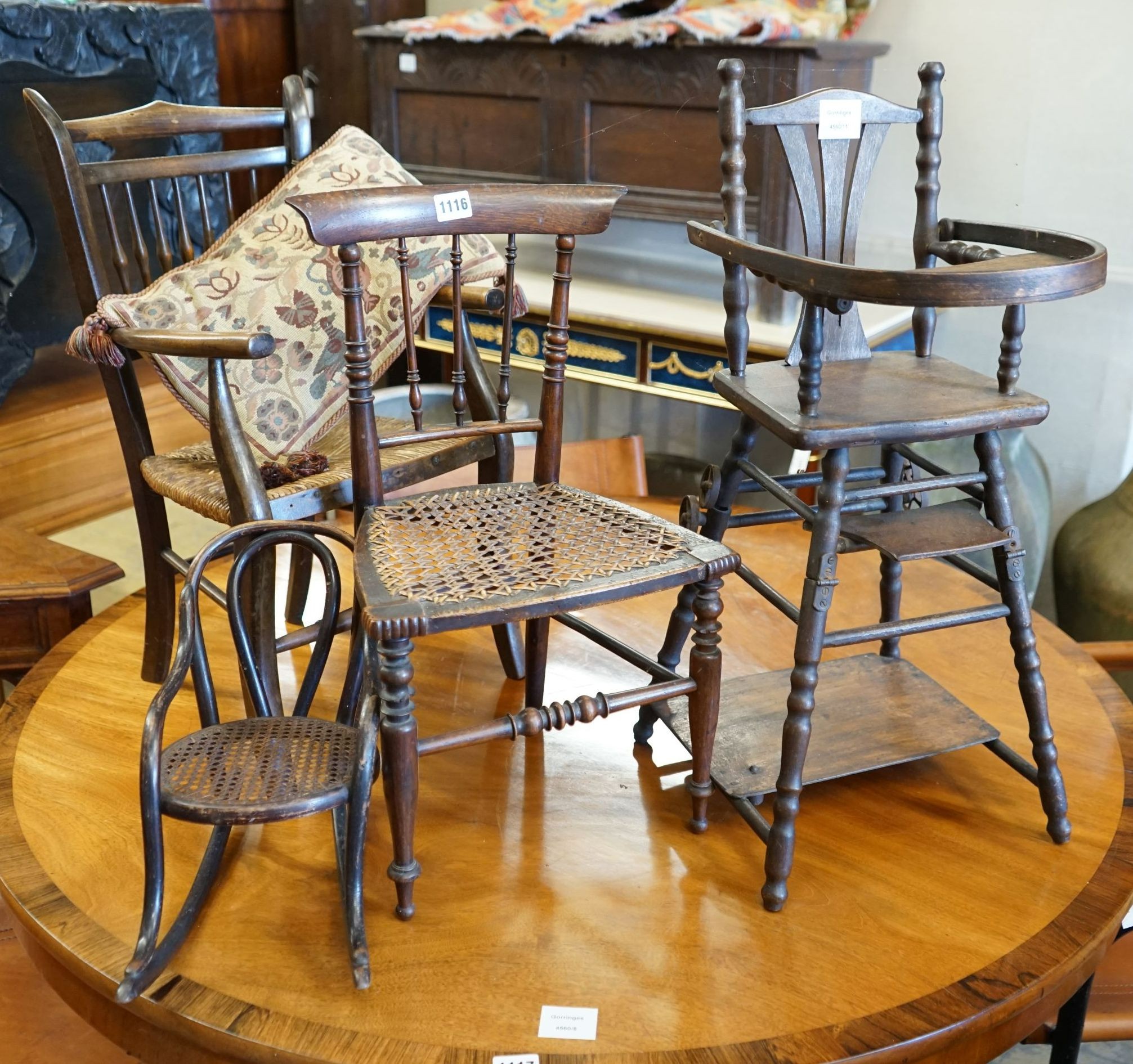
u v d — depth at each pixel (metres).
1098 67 2.61
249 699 1.58
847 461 1.32
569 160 2.82
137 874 1.38
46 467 2.95
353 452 1.52
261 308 1.75
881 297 1.21
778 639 1.94
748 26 2.48
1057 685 1.82
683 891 1.38
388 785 1.26
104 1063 1.34
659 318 2.64
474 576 1.32
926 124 1.63
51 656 1.92
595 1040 1.14
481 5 3.29
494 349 2.96
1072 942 1.29
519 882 1.39
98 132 1.79
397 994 1.20
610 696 1.37
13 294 2.81
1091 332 2.78
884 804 1.54
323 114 3.34
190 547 3.40
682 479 3.34
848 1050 1.13
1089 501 2.92
